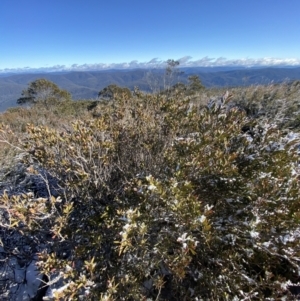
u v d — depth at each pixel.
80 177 1.72
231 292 1.28
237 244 1.38
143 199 1.40
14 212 1.26
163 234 1.42
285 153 1.63
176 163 1.61
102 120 1.97
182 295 1.36
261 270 1.42
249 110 4.19
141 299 1.22
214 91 6.45
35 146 1.73
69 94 19.05
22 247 1.87
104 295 1.18
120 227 1.44
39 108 9.70
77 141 1.71
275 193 1.43
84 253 1.46
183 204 1.23
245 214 1.45
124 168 1.86
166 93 2.44
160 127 1.94
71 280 1.24
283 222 1.36
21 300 1.61
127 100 2.31
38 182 2.54
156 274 1.45
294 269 1.44
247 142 1.76
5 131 1.81
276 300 1.23
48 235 1.75
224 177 1.49
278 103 4.08
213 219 1.46
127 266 1.39
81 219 1.65
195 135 1.83
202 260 1.45
